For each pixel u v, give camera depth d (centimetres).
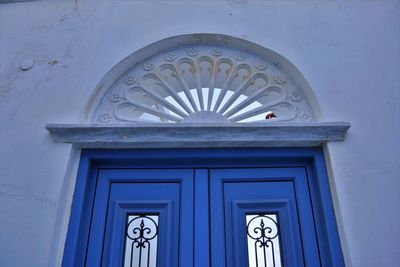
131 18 314
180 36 302
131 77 294
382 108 270
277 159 264
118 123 261
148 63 301
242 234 242
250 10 317
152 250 238
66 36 308
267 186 259
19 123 267
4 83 287
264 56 301
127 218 248
